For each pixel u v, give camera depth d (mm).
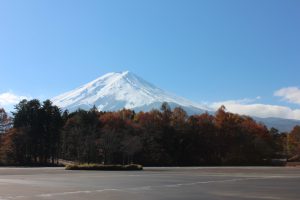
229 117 137375
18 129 118375
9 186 33562
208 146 132250
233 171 66438
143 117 133375
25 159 120000
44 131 124688
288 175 52656
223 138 134375
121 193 28062
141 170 71000
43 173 57344
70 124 119938
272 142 147250
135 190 30297
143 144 115688
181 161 126500
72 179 43031
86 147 102562
